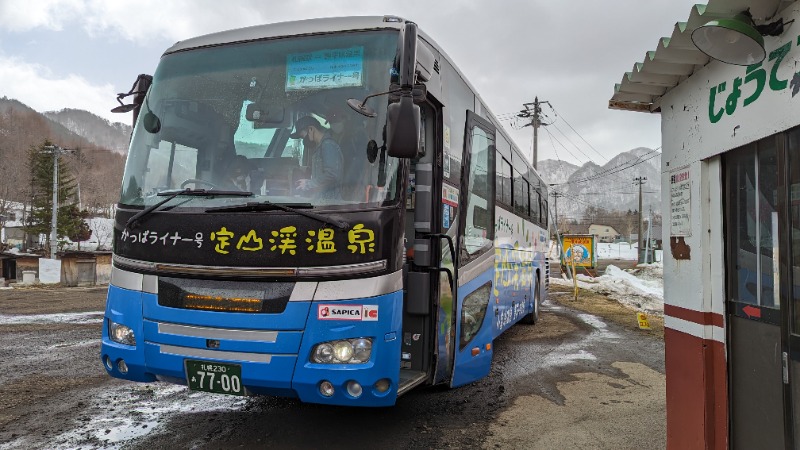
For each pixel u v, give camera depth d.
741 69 2.99
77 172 76.12
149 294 4.07
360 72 4.19
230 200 4.04
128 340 4.14
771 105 2.73
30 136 113.06
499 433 4.78
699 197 3.44
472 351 5.53
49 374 6.65
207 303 3.88
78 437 4.48
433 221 4.84
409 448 4.41
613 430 4.87
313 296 3.75
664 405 5.61
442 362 4.86
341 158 4.00
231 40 4.62
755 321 3.02
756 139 2.85
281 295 3.76
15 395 5.70
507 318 8.23
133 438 4.48
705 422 3.34
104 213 74.38
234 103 4.38
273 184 4.09
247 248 3.85
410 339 4.75
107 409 5.24
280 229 3.83
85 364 7.22
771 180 2.89
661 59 3.34
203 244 3.95
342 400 3.74
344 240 3.79
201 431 4.67
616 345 8.95
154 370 4.01
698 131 3.46
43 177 57.38
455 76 5.61
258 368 3.74
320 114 4.16
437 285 4.75
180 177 4.35
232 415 5.10
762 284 2.98
